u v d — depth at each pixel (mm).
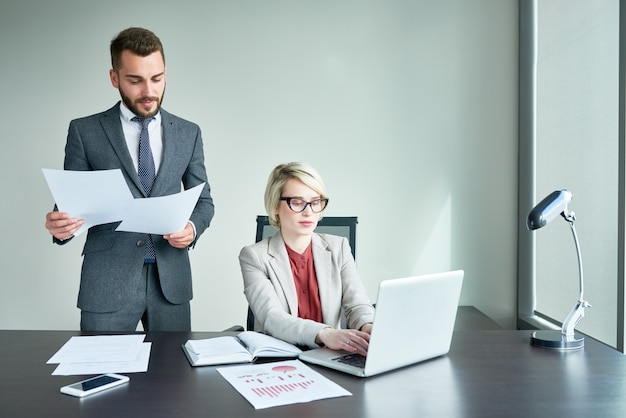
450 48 3529
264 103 3557
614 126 2441
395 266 3559
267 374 1359
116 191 1749
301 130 3555
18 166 3568
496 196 3543
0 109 3561
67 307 3574
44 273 3574
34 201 3574
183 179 2383
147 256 2178
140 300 2160
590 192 2668
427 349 1468
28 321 3586
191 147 2311
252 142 3559
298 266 1916
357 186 3551
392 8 3529
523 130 3447
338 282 1920
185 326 2248
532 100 3426
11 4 3541
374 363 1341
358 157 3547
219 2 3533
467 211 3549
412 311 1395
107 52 3547
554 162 3090
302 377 1338
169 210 1804
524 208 3451
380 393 1240
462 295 3562
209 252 3574
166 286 2168
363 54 3533
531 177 3432
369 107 3543
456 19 3521
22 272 3586
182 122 2314
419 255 3557
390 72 3537
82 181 1720
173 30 3539
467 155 3539
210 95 3551
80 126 2176
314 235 1998
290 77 3547
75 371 1379
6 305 3586
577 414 1123
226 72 3547
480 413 1130
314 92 3547
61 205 1763
